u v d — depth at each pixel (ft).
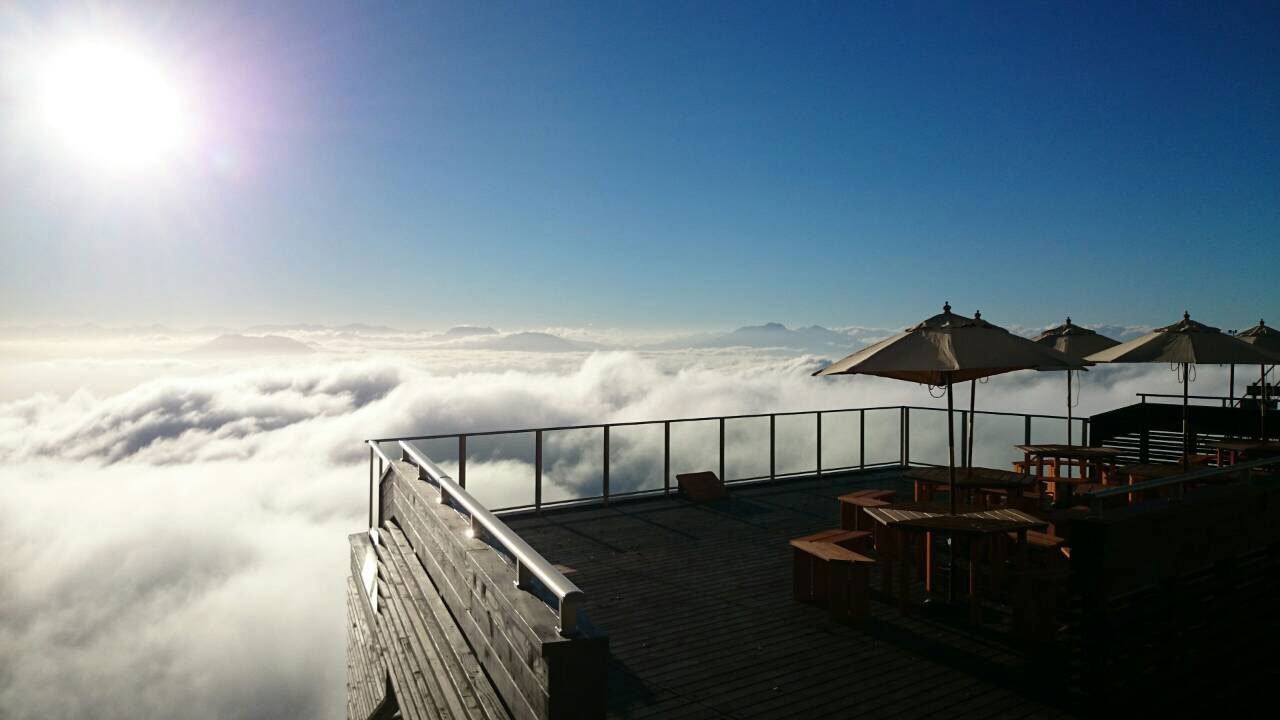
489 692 10.59
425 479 20.70
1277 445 32.89
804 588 19.16
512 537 10.43
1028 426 33.35
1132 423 46.24
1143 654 13.75
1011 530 17.30
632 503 31.71
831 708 13.15
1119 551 13.44
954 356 17.17
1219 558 15.39
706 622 17.65
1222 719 12.73
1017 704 13.23
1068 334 34.50
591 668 8.07
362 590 23.00
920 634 16.76
